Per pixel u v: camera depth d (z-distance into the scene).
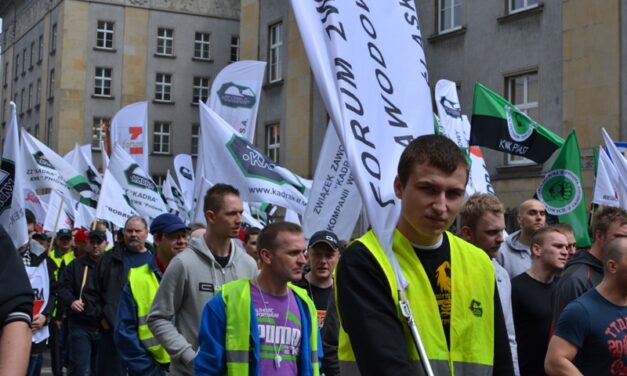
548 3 18.20
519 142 9.37
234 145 9.83
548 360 4.18
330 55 3.75
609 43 16.73
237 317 4.46
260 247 4.62
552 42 18.11
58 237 13.18
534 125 9.32
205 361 4.42
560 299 4.89
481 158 10.05
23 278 2.53
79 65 43.06
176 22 44.50
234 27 45.59
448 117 10.98
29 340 2.48
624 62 16.44
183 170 17.42
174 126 44.22
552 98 18.03
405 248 2.84
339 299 2.78
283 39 26.94
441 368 2.74
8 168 7.29
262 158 9.85
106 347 8.12
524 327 5.33
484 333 2.86
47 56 46.03
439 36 21.16
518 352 5.34
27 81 50.47
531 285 5.37
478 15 20.09
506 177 18.88
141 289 6.09
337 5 3.79
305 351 4.64
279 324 4.57
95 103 43.19
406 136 3.74
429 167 2.74
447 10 21.30
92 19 43.38
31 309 2.53
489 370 2.83
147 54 44.03
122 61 43.59
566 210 8.91
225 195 5.30
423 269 2.83
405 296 2.75
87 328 9.34
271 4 27.64
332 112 3.68
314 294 6.35
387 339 2.63
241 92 11.88
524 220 6.36
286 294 4.67
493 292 2.93
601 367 4.11
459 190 2.77
